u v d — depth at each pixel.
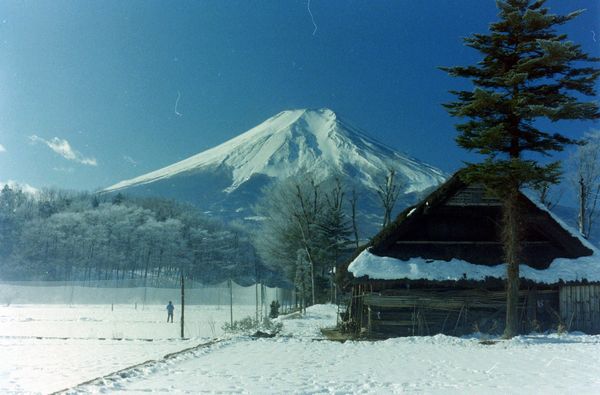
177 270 121.44
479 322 26.66
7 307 60.94
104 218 129.00
